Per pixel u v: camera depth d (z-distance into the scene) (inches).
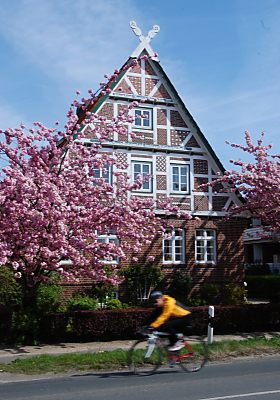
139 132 902.4
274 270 1536.7
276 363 488.4
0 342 618.5
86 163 636.1
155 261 881.5
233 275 935.7
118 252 622.8
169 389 364.8
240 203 952.9
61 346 602.2
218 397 334.3
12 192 573.0
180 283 867.4
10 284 691.4
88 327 631.2
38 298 676.7
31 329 613.3
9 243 577.6
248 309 714.2
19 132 619.5
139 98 908.0
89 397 345.1
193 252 911.7
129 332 651.5
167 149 914.7
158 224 714.2
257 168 780.6
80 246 604.4
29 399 344.2
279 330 726.5
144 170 898.7
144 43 927.7
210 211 930.7
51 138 626.2
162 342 442.0
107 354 503.2
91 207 620.7
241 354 536.7
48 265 594.9
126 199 653.9
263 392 349.4
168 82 930.7
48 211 569.9
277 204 760.3
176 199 911.7
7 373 454.0
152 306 801.6
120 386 382.6
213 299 877.2
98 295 798.5
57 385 396.5
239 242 948.0
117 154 879.7
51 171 618.5
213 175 946.7
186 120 940.0
